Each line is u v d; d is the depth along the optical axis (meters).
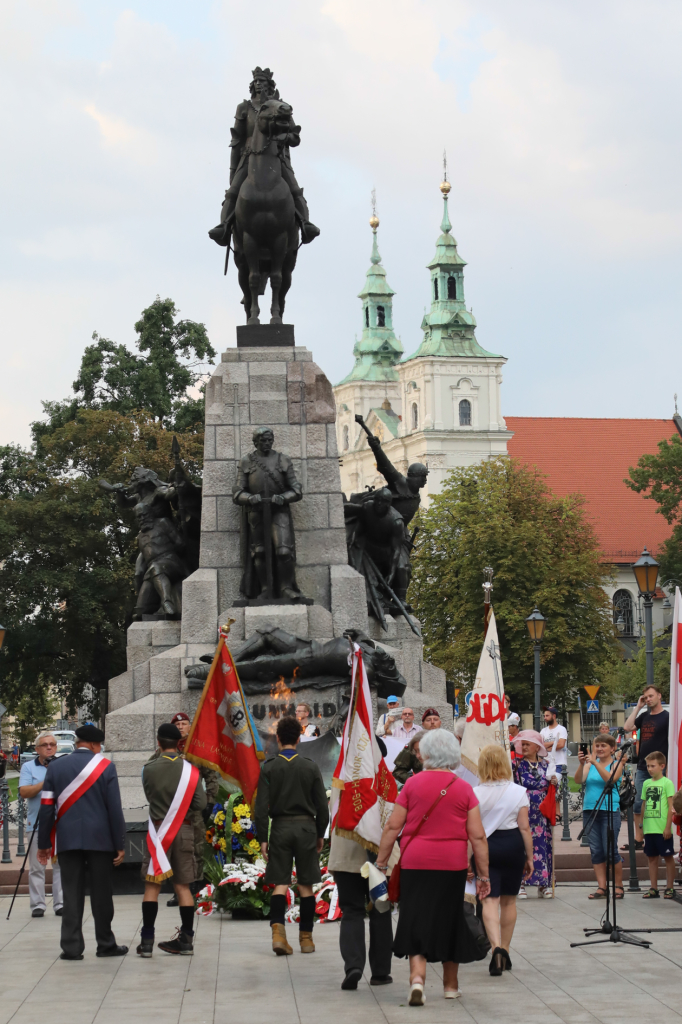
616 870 16.08
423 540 63.00
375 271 143.00
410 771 13.35
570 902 15.86
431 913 10.25
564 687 59.69
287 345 22.81
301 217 23.00
